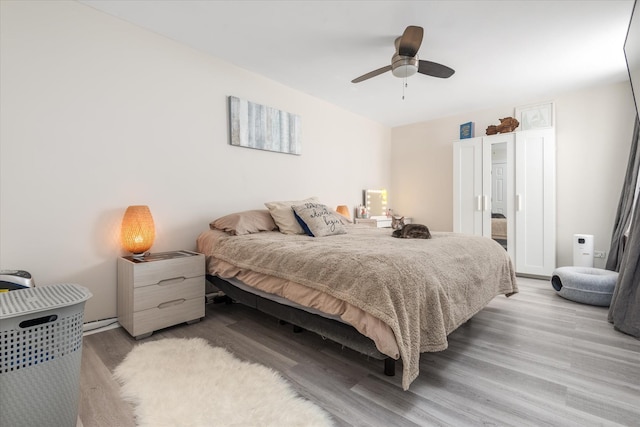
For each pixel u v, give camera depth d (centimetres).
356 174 464
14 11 183
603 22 226
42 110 193
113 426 117
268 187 336
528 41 253
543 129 366
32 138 190
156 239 248
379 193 498
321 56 283
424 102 408
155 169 246
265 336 203
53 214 198
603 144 351
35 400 99
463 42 255
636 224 215
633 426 118
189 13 220
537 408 128
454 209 430
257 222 274
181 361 164
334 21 229
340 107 430
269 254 193
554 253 362
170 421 118
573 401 133
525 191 378
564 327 219
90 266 213
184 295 221
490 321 231
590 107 358
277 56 283
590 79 331
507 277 244
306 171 381
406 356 124
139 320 196
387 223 476
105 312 219
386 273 138
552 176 361
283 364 165
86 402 131
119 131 226
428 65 245
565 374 156
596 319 235
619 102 341
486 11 214
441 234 261
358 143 466
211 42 260
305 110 377
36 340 99
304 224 269
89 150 212
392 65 242
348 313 140
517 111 405
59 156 200
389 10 215
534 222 373
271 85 335
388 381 149
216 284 251
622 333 208
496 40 252
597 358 173
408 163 520
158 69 247
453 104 414
